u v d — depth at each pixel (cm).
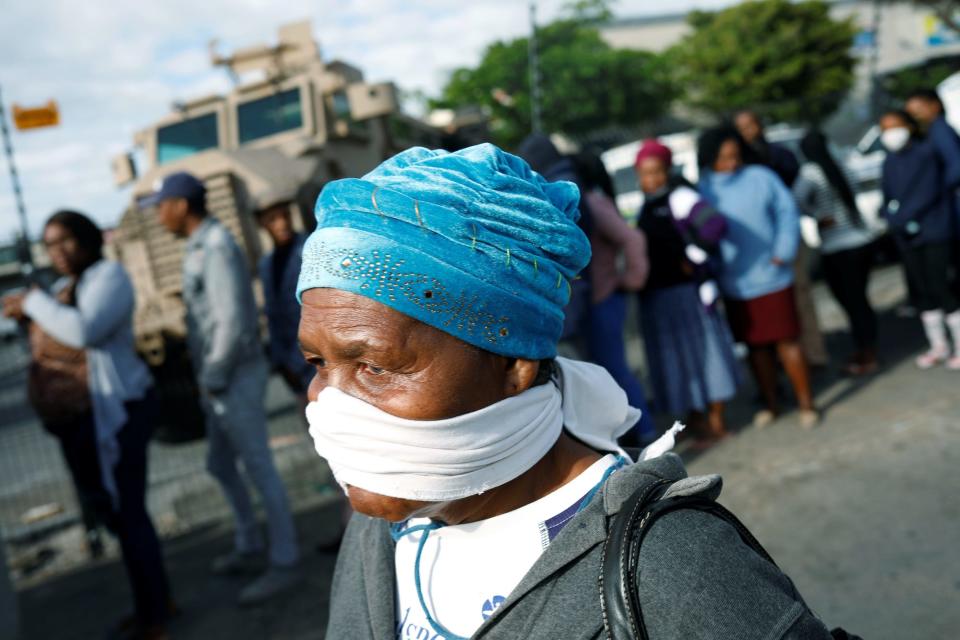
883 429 362
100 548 399
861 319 453
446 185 59
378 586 75
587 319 331
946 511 278
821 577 255
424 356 59
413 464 60
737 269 376
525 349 61
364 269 58
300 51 780
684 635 53
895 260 636
